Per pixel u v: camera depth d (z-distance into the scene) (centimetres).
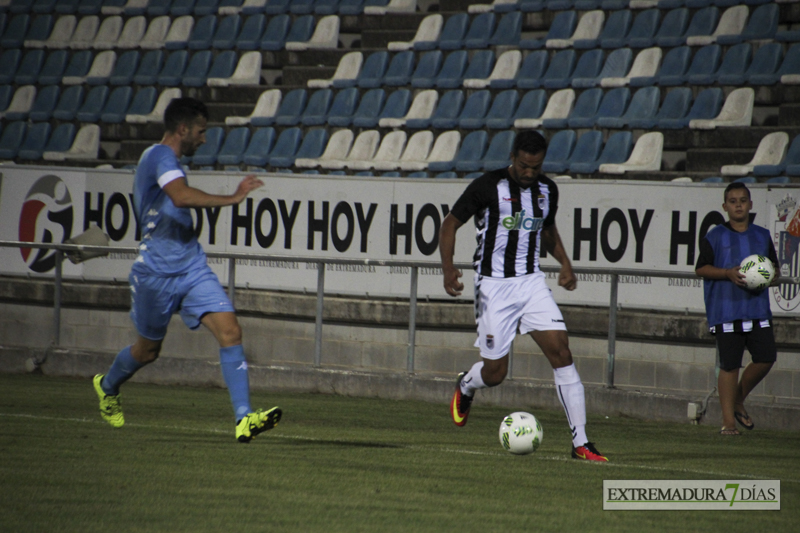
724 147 4497
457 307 3709
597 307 3547
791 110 4503
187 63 6288
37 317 4362
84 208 4191
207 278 1855
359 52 5838
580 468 1836
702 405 2739
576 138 4838
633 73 5056
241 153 5484
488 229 1989
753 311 2447
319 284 3300
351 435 2275
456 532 1307
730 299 2450
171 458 1817
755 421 2681
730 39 4906
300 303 3938
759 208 3212
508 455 1988
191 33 6475
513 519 1395
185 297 1852
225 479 1628
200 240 4072
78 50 6625
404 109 5412
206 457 1838
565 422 2700
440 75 5572
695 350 3412
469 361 3734
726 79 4725
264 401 2980
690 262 3359
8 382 3269
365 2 6216
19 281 4356
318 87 5722
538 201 1972
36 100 6397
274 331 4050
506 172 1981
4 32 6944
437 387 3103
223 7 6481
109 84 6338
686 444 2312
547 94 5203
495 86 5284
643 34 5256
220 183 4028
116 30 6719
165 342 4112
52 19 6925
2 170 4306
